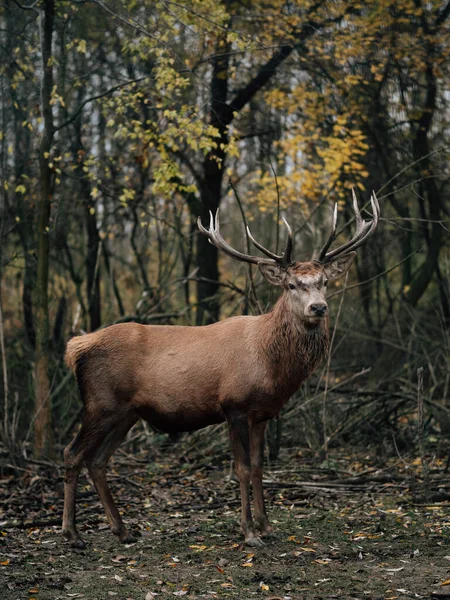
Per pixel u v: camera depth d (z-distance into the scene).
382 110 13.18
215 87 12.35
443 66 12.52
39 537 6.20
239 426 5.96
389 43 12.30
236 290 9.80
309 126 12.53
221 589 4.90
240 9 12.24
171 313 10.84
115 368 6.17
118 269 17.95
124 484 8.09
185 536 6.19
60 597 4.77
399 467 8.52
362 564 5.36
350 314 13.70
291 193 12.16
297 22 11.94
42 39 8.93
